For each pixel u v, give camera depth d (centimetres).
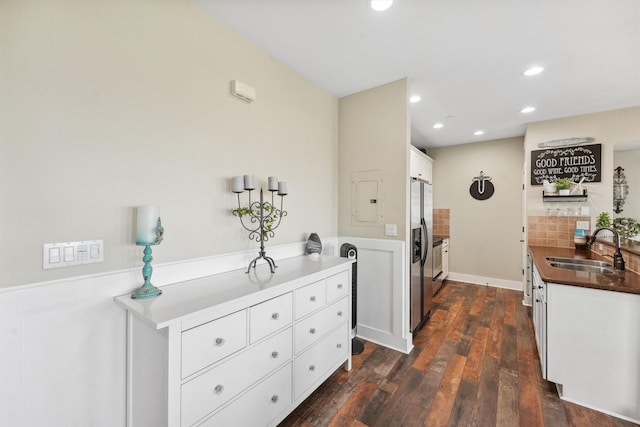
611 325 173
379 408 176
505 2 154
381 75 243
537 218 354
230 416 127
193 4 161
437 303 373
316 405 178
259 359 141
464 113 327
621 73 231
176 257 154
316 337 181
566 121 337
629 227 353
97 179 125
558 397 187
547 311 192
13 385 103
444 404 179
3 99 101
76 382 118
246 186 180
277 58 217
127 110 134
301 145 245
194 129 163
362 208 276
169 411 105
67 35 116
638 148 349
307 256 233
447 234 495
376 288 266
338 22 175
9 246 103
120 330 130
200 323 115
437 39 190
